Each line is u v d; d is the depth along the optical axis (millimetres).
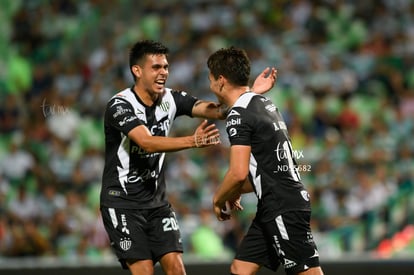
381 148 39031
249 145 16297
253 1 52094
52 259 28812
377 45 48812
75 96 45875
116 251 17391
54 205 36156
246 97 16656
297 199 16500
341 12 51375
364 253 32344
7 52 52156
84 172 38531
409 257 24406
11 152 40062
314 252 16609
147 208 17375
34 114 43531
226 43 49125
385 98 44688
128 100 17250
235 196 17625
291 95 43938
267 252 17125
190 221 33688
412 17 50938
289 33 50000
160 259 17438
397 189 35719
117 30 52594
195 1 52875
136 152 17203
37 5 55062
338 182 36125
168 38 50562
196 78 45750
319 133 41375
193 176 37156
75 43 52344
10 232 33875
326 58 47000
